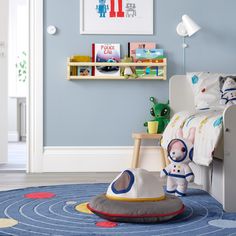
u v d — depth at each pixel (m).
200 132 2.46
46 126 3.82
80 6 3.82
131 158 3.84
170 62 3.89
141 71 3.81
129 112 3.87
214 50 3.91
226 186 2.18
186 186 2.64
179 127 2.95
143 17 3.86
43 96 3.82
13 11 7.34
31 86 3.79
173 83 3.75
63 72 3.83
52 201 2.42
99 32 3.83
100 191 2.74
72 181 3.25
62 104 3.83
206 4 3.90
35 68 3.79
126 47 3.86
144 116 3.88
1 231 1.80
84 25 3.83
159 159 3.84
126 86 3.87
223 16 3.91
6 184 3.12
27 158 3.78
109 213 1.95
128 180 2.04
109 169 3.83
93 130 3.85
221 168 2.33
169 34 3.88
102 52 3.82
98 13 3.84
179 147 2.60
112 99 3.86
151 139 3.84
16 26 7.34
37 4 3.79
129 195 2.00
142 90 3.88
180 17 3.89
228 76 3.47
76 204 2.34
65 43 3.83
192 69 3.90
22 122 7.34
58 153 3.81
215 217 2.07
